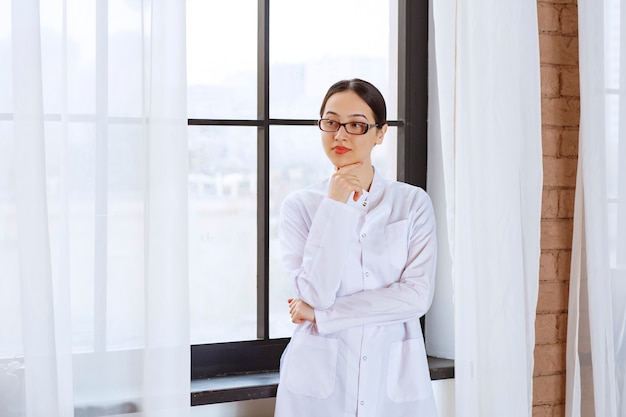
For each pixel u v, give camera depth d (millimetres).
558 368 2785
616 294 2816
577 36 2783
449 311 2756
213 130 2525
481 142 2529
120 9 2049
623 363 2797
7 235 1934
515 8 2553
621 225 2805
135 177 2070
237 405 2434
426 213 2330
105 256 2057
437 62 2529
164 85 2053
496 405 2541
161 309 2064
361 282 2254
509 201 2545
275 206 2625
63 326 1991
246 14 2568
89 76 2043
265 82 2566
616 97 2789
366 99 2250
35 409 1921
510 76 2545
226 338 2568
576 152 2785
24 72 1894
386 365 2242
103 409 2078
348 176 2225
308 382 2186
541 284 2754
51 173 1990
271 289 2629
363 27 2736
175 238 2064
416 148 2773
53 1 1984
